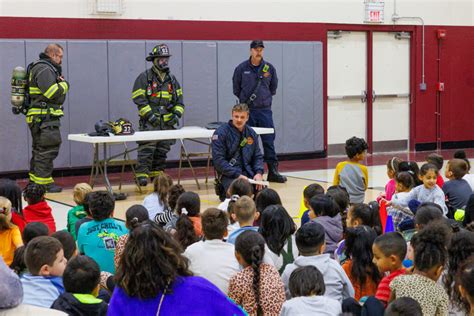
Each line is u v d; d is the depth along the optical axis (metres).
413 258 3.48
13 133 11.54
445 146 16.05
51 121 10.28
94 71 12.08
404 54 15.48
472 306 2.88
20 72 10.19
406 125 15.68
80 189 5.87
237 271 3.93
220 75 13.13
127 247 2.38
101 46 12.11
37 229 4.66
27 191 6.21
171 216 5.66
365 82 15.09
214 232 3.99
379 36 15.14
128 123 10.02
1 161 11.50
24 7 11.59
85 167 12.15
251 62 11.26
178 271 2.41
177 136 10.06
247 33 13.51
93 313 3.28
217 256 3.96
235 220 4.97
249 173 7.47
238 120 7.32
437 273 3.42
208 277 3.91
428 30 15.56
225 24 13.30
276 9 13.78
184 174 12.32
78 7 12.00
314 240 3.91
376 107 15.26
